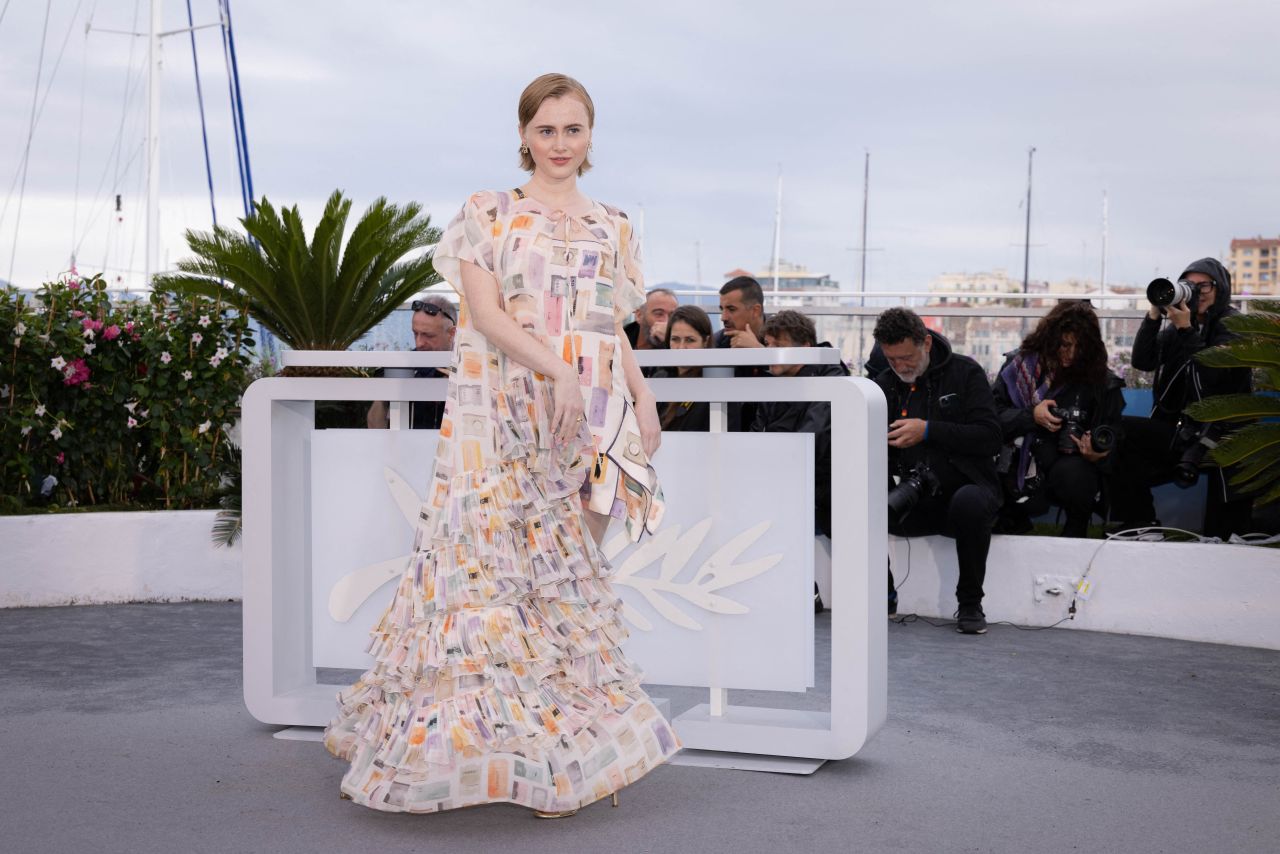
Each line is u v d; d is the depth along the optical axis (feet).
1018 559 18.98
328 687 12.50
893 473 18.94
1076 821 9.48
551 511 9.42
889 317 18.51
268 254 24.68
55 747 11.37
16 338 21.71
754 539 11.13
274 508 12.07
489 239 9.41
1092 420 19.31
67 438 22.43
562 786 9.10
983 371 18.65
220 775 10.51
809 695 14.20
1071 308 19.42
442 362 11.53
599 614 9.61
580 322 9.38
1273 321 16.90
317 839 8.91
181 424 23.06
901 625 18.80
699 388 11.12
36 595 20.21
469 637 9.09
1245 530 20.06
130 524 20.65
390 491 12.10
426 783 8.93
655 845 8.82
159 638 17.20
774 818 9.47
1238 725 12.67
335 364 11.80
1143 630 18.06
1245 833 9.23
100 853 8.59
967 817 9.54
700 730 11.20
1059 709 13.28
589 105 9.62
